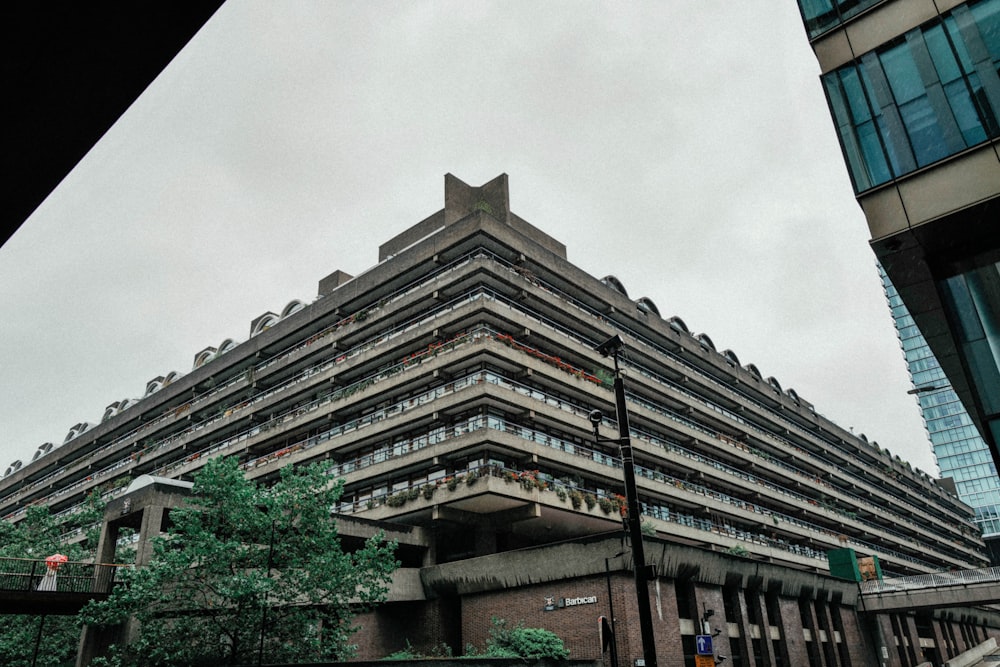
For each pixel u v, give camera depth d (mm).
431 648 30891
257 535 23734
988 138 14547
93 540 32250
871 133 16266
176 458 56812
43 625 28062
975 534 107500
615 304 48250
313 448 41969
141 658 21938
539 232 50469
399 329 42000
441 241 41156
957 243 15523
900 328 163750
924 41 15961
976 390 14836
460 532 36625
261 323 59938
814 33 17812
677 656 28000
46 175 7805
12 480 79688
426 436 37156
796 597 38375
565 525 38438
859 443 80188
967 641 58094
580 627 27094
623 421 14453
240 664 21656
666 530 41594
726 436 55344
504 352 36000
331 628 23641
